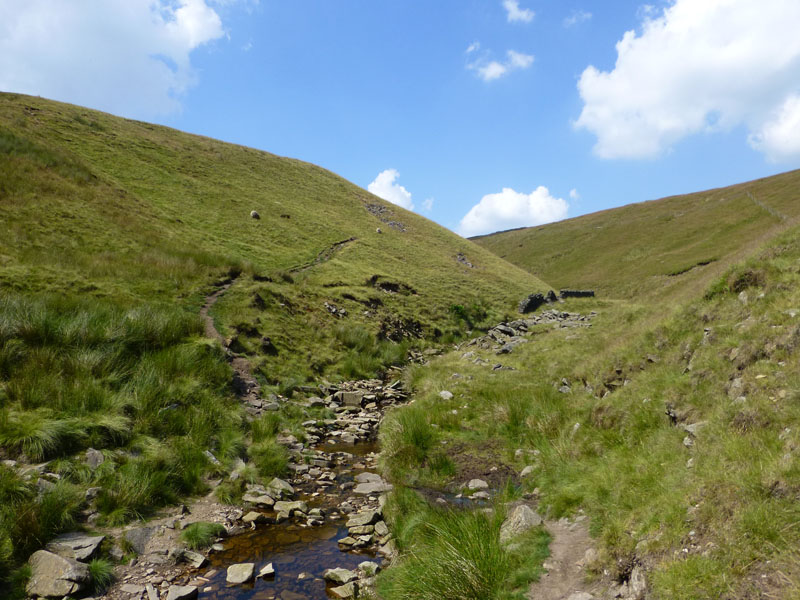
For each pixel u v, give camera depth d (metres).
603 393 12.32
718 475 5.28
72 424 8.56
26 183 27.20
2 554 5.66
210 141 65.19
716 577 4.03
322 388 17.27
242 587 5.92
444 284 42.56
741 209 81.81
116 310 14.60
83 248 22.94
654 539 4.90
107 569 5.93
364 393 17.17
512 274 55.78
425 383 17.78
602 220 125.56
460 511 7.36
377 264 42.28
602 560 5.09
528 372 17.45
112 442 8.84
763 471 4.90
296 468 10.28
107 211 29.09
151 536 6.87
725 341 9.14
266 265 33.22
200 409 11.18
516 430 11.57
